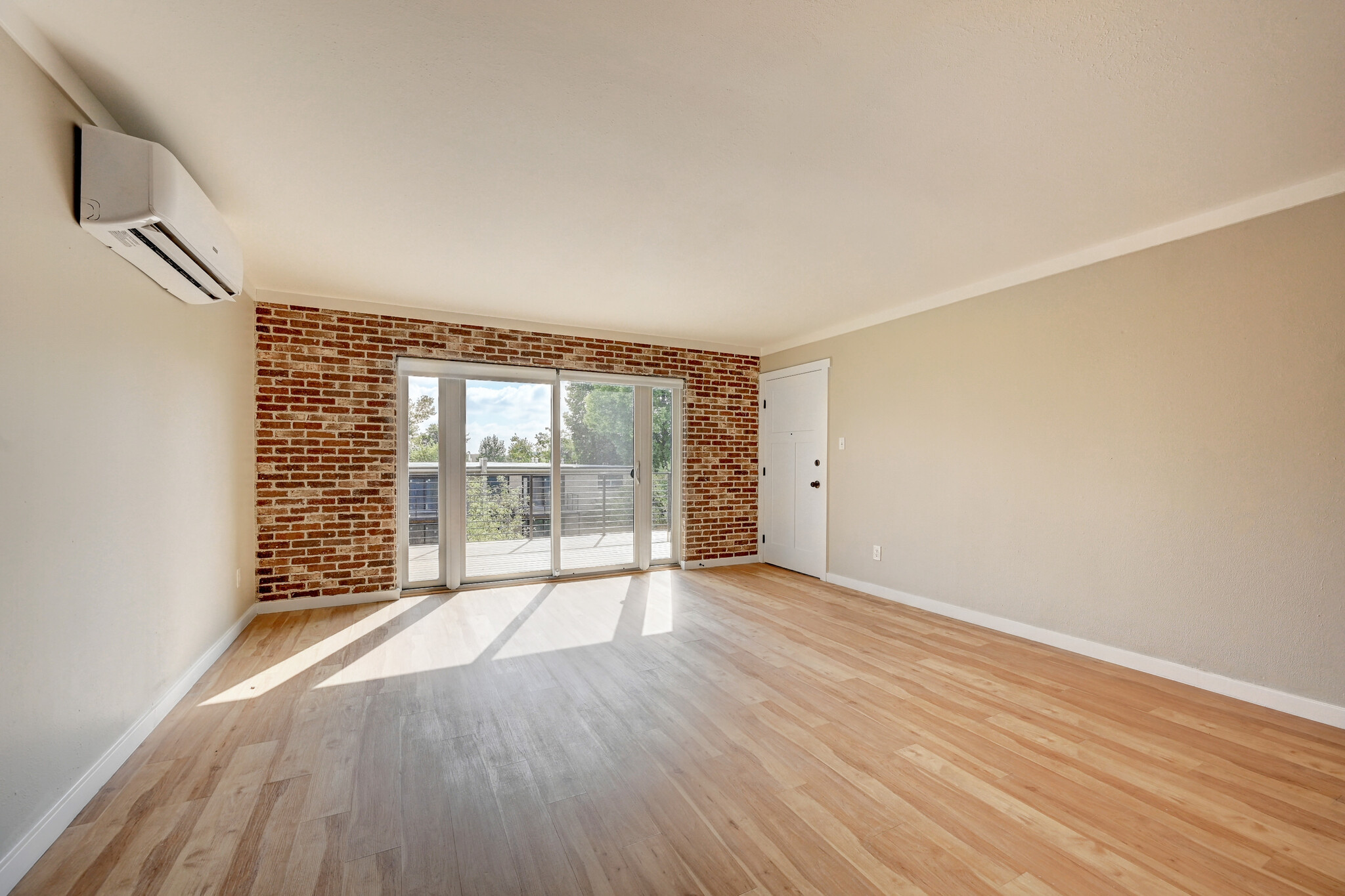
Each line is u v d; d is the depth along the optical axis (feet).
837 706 8.11
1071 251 10.33
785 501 17.99
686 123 6.41
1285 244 7.90
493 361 15.05
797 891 4.62
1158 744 7.02
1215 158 7.09
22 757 4.69
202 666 9.00
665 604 13.62
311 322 13.00
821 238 9.71
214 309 9.63
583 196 8.16
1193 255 8.82
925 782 6.22
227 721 7.53
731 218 8.91
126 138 5.74
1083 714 7.84
